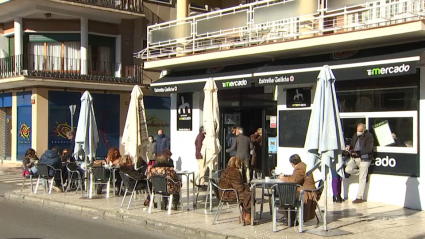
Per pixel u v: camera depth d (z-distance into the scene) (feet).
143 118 39.09
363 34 34.63
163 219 30.83
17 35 76.95
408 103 35.40
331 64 37.32
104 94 82.64
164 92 50.11
